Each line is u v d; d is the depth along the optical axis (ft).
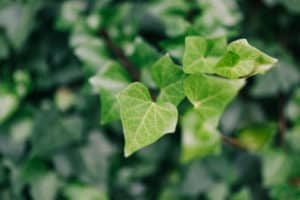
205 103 1.44
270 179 2.15
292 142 2.18
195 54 1.40
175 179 2.49
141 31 2.18
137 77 1.78
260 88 2.23
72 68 2.33
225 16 1.86
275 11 2.26
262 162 2.25
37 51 2.32
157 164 2.48
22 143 2.35
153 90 1.72
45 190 2.35
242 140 2.17
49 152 2.29
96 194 2.35
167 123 1.32
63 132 2.29
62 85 2.37
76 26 2.10
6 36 2.30
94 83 1.65
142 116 1.32
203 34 1.77
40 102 2.39
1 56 2.29
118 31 2.09
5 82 2.36
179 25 1.78
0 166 2.35
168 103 1.34
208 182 2.37
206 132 1.78
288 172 2.15
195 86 1.41
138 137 1.31
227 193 2.34
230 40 1.94
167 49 1.71
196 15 1.90
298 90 2.21
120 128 2.35
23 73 2.34
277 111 2.36
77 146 2.35
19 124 2.34
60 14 2.12
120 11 2.10
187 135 1.78
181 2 1.92
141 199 2.59
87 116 2.33
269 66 1.33
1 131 2.35
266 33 2.28
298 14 2.27
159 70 1.43
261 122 2.25
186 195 2.40
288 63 2.26
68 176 2.35
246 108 2.33
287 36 2.33
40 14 2.22
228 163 2.34
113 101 1.65
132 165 2.49
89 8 2.13
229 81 1.42
